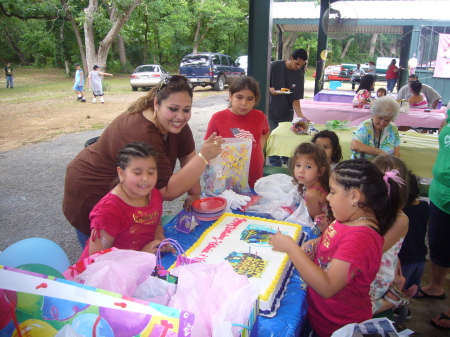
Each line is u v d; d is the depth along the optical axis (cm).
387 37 3647
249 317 91
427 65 1079
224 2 2759
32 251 142
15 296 85
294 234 167
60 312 84
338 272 116
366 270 117
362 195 120
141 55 3077
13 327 85
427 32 1051
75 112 1082
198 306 98
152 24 2619
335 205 126
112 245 159
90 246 153
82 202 191
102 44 1775
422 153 358
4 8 2128
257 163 261
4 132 814
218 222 183
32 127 869
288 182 232
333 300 133
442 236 245
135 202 159
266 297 118
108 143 182
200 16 2605
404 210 218
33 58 3272
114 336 82
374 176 121
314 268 120
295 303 125
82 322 83
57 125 893
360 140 320
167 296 102
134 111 178
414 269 225
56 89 1716
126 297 84
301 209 197
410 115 540
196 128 848
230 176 221
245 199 209
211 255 146
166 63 3152
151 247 156
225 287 101
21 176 518
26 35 3000
